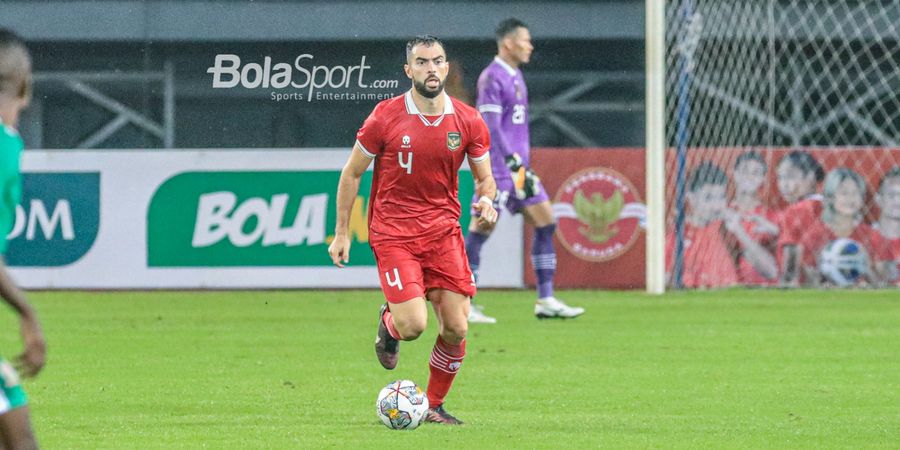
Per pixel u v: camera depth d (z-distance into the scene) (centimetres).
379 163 2155
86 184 4622
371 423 2111
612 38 5450
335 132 5066
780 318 3844
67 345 3222
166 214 4634
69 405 2311
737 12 5422
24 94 1295
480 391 2489
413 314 2075
